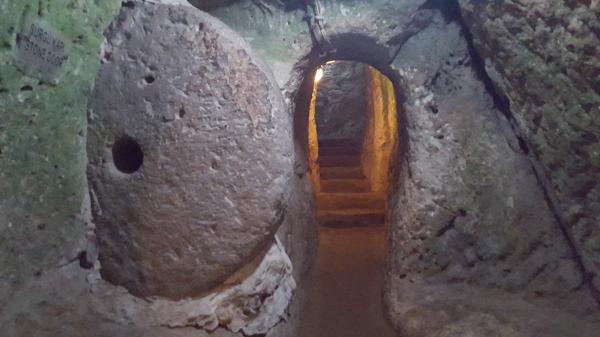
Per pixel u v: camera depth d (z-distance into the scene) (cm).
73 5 187
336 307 294
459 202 277
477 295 264
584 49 200
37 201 177
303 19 293
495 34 244
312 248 362
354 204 474
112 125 197
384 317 279
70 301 182
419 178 283
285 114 215
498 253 270
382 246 388
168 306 194
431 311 254
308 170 403
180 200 192
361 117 676
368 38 292
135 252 194
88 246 196
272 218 203
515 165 272
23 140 171
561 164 237
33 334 163
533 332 222
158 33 199
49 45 176
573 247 256
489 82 282
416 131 289
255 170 198
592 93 207
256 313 207
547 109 232
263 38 295
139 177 193
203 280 196
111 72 199
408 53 295
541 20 213
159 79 194
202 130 193
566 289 253
